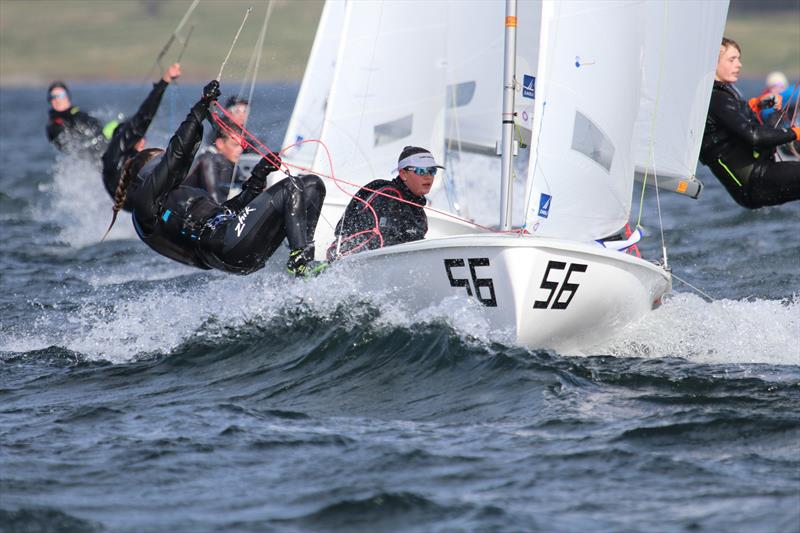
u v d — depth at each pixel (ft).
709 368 78.07
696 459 60.03
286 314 85.66
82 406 71.15
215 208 87.10
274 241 87.30
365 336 80.89
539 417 67.05
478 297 77.56
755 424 64.90
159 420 68.03
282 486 56.75
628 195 87.20
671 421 65.31
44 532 51.75
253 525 52.13
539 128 83.35
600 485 56.54
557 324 78.59
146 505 54.70
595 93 84.43
